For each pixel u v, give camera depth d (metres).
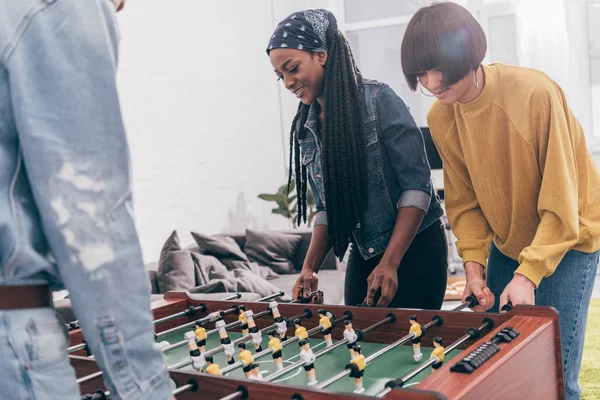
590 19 5.53
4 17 0.78
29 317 0.79
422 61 1.49
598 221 1.63
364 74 6.68
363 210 1.86
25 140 0.78
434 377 1.00
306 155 2.03
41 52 0.78
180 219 4.56
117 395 0.80
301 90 1.85
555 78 5.63
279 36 1.78
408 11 6.43
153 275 3.50
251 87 5.52
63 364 0.81
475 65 1.51
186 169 4.65
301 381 1.27
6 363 0.77
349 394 0.95
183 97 4.67
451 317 1.41
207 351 1.50
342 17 6.44
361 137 1.83
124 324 0.81
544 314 1.30
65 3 0.80
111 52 0.82
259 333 1.50
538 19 5.63
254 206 5.46
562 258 1.62
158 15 4.46
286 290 3.82
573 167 1.54
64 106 0.79
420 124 6.52
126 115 4.15
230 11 5.28
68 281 0.79
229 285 3.24
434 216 1.89
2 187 0.79
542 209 1.54
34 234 0.80
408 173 1.79
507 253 1.78
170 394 0.85
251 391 1.04
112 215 0.81
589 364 3.16
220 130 5.06
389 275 1.67
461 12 1.48
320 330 1.52
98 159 0.80
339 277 4.21
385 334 1.51
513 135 1.59
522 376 1.14
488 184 1.69
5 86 0.78
